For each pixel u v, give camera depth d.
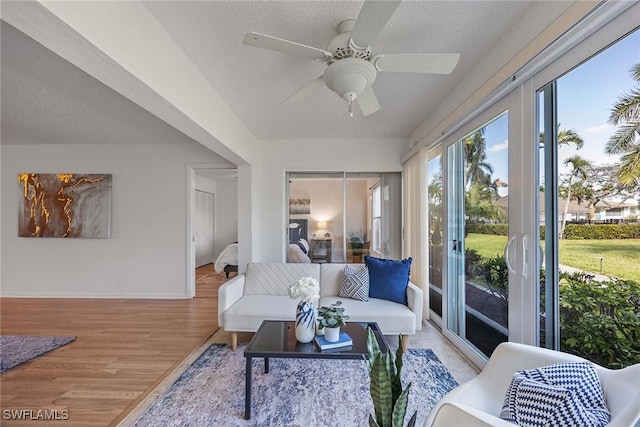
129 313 3.68
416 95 2.69
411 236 3.75
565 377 1.03
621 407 0.92
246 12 1.59
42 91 2.57
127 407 1.83
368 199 4.27
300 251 4.27
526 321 1.72
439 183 3.25
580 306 1.39
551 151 1.55
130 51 1.45
